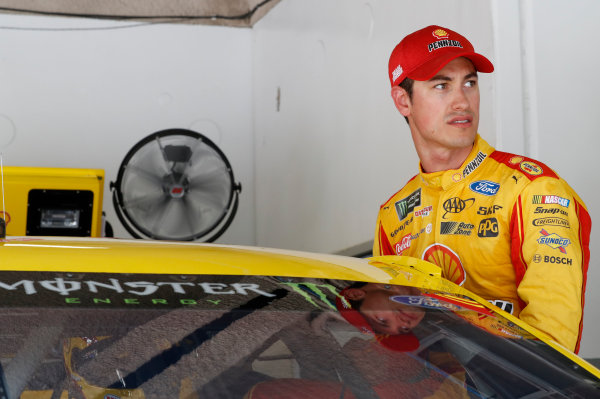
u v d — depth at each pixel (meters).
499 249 1.96
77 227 5.27
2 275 1.17
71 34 8.04
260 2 7.98
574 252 1.82
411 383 1.12
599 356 3.49
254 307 1.18
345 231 5.91
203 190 5.68
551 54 3.71
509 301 2.00
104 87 8.08
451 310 1.32
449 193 2.08
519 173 1.96
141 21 8.15
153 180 5.60
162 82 8.19
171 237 5.64
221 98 8.30
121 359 1.05
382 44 5.18
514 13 3.72
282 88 7.40
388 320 1.23
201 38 8.29
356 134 5.68
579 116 3.72
